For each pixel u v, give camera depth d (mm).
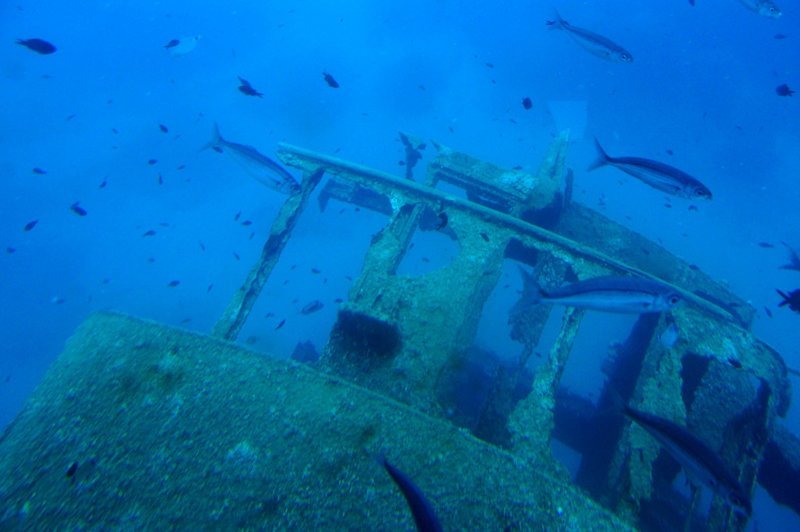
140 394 4031
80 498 3447
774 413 5625
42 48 5676
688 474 5594
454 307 5523
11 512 3381
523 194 8031
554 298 2939
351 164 7133
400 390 4750
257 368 4215
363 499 3463
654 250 9078
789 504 7629
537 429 4633
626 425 5676
